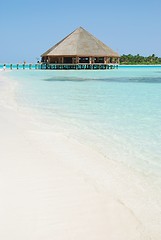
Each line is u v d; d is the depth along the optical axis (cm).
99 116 820
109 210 300
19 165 414
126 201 323
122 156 488
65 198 320
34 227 264
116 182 376
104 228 268
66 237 253
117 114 854
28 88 1622
